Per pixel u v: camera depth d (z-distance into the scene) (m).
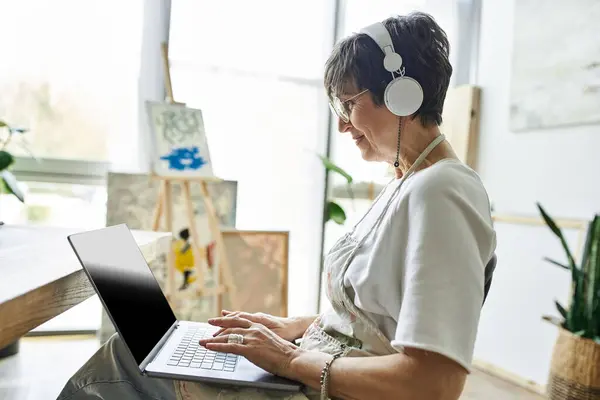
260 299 2.43
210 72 2.50
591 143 2.03
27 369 2.01
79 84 2.35
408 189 0.78
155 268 2.15
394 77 0.83
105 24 2.35
